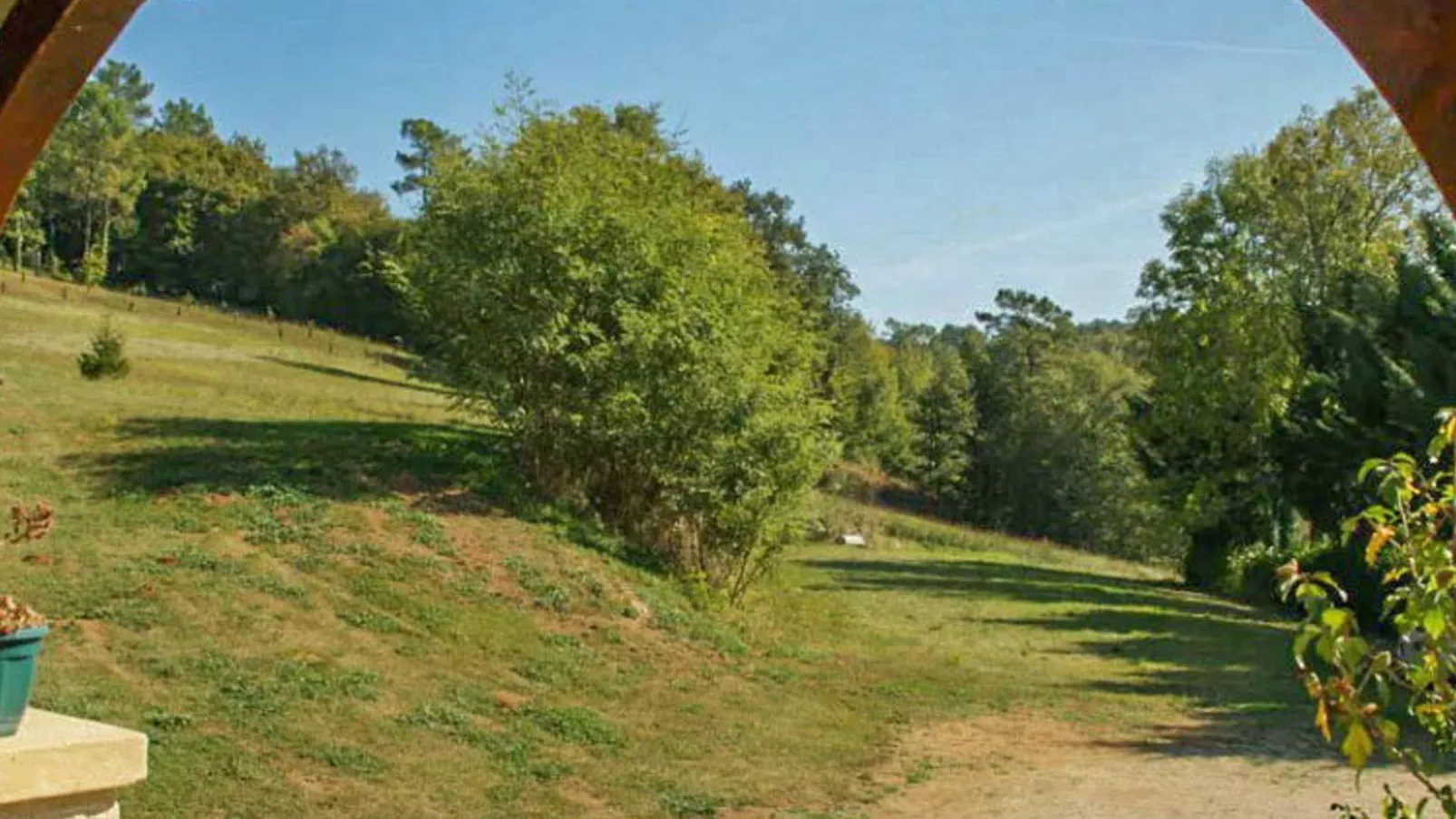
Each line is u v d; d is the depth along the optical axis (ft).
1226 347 88.63
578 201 51.13
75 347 88.22
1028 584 74.49
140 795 23.12
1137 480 149.79
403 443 53.62
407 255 54.13
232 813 23.08
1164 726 36.27
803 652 43.60
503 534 45.11
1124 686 42.68
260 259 197.26
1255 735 34.99
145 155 205.77
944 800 27.89
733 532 49.37
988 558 94.12
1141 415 94.99
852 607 57.77
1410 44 4.75
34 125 8.61
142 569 36.45
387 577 39.29
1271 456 82.48
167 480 45.19
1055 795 28.27
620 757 29.43
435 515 45.24
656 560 48.42
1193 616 64.80
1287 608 73.10
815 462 49.98
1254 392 85.81
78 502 42.24
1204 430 88.17
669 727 32.24
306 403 74.95
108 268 197.88
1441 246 68.03
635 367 49.42
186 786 23.84
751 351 51.65
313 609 36.04
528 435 50.65
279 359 110.52
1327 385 73.36
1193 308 91.86
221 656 31.40
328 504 44.34
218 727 27.04
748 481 48.98
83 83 8.45
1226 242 94.17
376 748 27.53
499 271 49.96
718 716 33.86
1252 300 89.71
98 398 60.64
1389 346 68.18
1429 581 8.13
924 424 183.83
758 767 29.66
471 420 60.03
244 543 40.06
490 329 50.60
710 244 54.13
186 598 34.83
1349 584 58.34
